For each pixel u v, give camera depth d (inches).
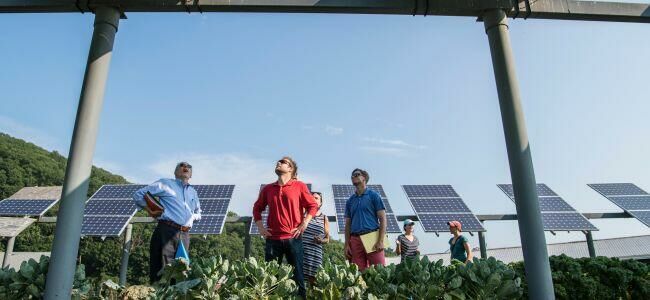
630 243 1111.0
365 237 214.4
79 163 163.5
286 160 189.2
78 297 162.7
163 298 151.9
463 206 432.5
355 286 172.6
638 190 471.8
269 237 183.3
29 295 159.5
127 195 422.0
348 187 474.3
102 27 181.6
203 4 191.3
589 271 181.8
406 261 179.3
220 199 419.8
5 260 339.3
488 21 191.8
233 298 158.1
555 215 422.0
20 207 395.9
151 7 189.9
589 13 199.0
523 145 171.5
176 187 197.6
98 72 175.3
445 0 193.8
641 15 202.4
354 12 199.8
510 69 181.5
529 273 160.9
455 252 269.4
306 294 180.7
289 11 197.8
